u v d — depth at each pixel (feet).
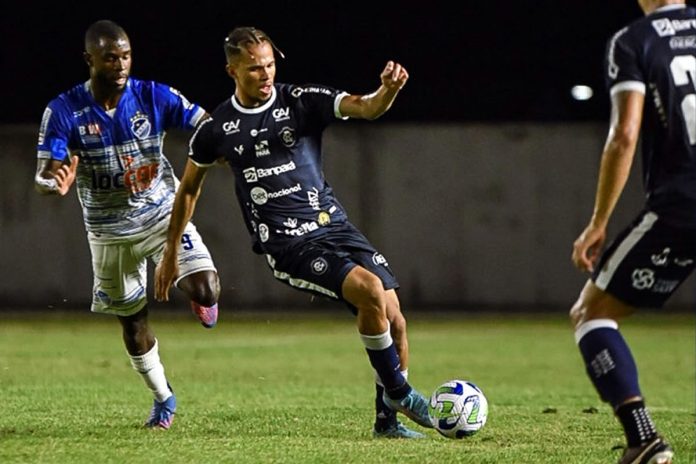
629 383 58.59
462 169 244.22
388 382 76.74
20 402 102.63
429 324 217.56
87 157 85.15
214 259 245.45
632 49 58.29
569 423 89.10
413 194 245.04
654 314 238.48
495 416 94.48
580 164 241.35
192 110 86.69
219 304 245.86
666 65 58.18
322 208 78.54
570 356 163.32
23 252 244.42
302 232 77.71
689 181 58.18
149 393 112.06
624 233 59.62
